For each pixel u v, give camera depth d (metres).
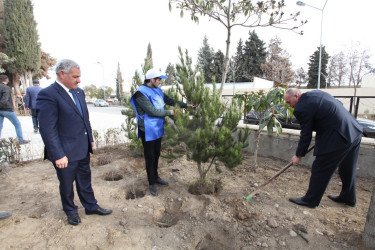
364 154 3.64
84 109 2.41
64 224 2.43
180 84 3.38
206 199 2.89
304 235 2.26
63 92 2.18
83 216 2.60
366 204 2.88
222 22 3.73
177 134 2.86
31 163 4.35
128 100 4.59
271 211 2.67
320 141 2.56
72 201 2.40
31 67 17.95
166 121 3.43
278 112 3.78
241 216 2.55
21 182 3.49
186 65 3.29
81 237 2.24
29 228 2.37
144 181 3.57
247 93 4.03
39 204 2.84
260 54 37.50
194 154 2.96
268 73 31.20
